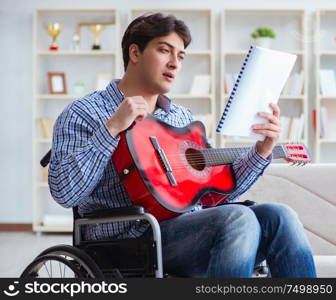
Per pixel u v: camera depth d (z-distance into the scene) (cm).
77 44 603
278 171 275
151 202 182
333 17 617
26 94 616
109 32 618
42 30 618
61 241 539
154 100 203
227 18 617
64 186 177
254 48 186
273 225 180
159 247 172
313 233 271
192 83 619
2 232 604
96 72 619
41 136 599
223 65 599
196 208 202
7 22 614
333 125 608
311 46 614
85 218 184
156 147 188
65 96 598
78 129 187
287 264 177
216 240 173
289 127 597
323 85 599
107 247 186
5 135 617
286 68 192
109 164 189
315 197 272
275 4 613
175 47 192
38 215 603
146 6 613
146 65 192
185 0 614
